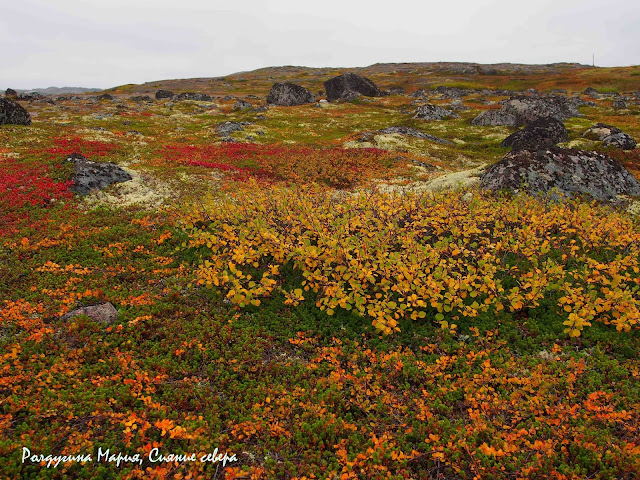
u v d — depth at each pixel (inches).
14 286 499.8
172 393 333.7
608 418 279.7
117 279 530.9
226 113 2790.4
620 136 1391.5
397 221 632.4
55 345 378.0
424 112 2475.4
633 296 449.7
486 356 375.2
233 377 357.4
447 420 300.5
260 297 490.0
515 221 606.5
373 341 408.2
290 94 3262.8
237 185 1039.6
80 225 717.3
